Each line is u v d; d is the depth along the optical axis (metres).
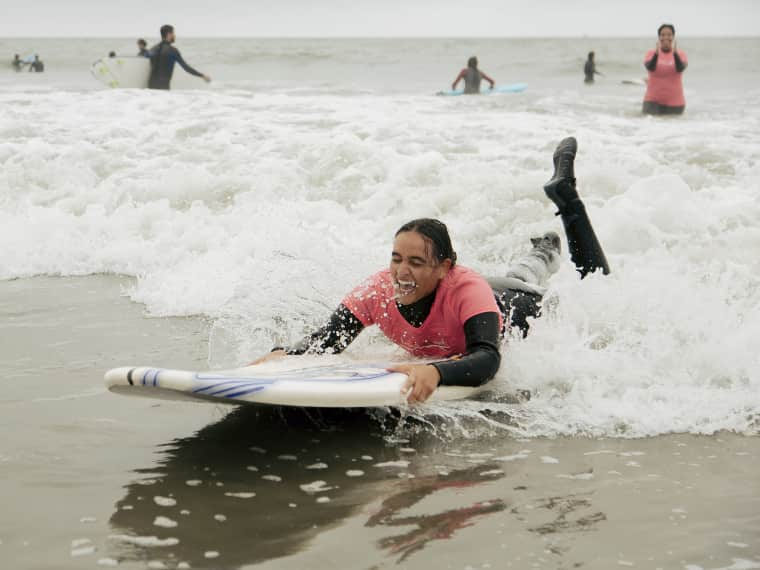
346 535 2.28
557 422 3.17
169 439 2.98
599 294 4.22
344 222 6.21
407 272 3.29
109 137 9.01
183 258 5.59
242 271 5.09
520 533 2.30
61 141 8.74
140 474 2.67
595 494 2.55
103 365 3.76
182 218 6.28
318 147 8.10
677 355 3.66
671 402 3.31
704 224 5.90
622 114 12.27
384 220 6.23
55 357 3.88
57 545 2.21
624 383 3.48
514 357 3.64
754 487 2.60
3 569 2.09
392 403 3.02
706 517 2.39
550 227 6.07
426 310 3.43
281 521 2.36
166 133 9.25
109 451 2.86
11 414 3.18
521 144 8.58
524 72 33.31
